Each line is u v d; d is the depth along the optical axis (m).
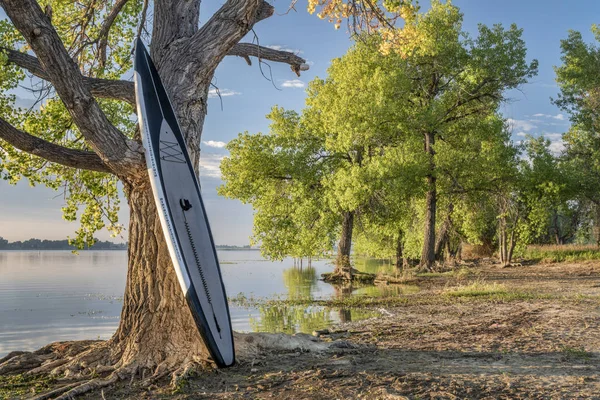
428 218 31.00
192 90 7.71
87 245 11.61
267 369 6.80
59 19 10.81
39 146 7.26
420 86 31.02
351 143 28.55
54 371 6.90
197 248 7.22
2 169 10.41
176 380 6.22
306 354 7.79
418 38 10.37
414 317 12.66
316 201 30.98
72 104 6.50
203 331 6.69
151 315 7.12
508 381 5.84
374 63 29.22
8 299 22.59
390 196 29.03
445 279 25.56
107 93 8.07
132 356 6.88
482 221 34.06
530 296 16.17
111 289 28.30
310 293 22.56
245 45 8.80
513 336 9.29
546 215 31.02
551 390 5.45
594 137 39.28
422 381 5.87
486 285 20.06
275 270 46.88
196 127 7.80
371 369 6.62
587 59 37.59
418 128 28.94
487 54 28.64
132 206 7.45
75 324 15.17
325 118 30.59
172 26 8.07
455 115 31.25
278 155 30.73
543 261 36.00
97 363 7.03
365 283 28.34
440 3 29.77
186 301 6.78
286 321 14.02
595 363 6.86
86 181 10.99
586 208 42.44
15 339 12.82
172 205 7.15
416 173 27.31
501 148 29.14
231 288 25.88
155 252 7.24
